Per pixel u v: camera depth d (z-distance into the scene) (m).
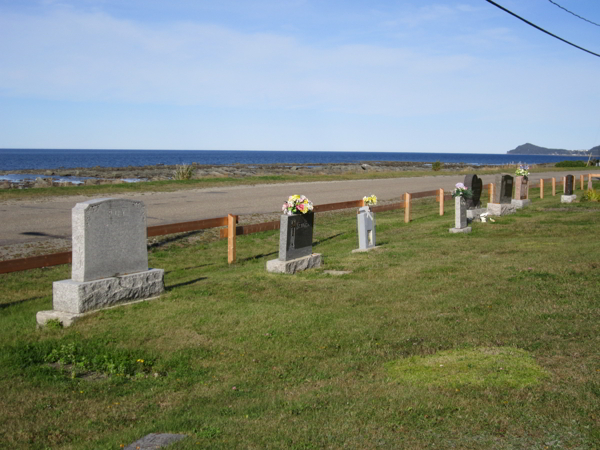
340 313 7.54
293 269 10.48
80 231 7.17
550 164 82.19
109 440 4.02
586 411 4.12
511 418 4.07
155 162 131.62
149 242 14.02
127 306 7.60
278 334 6.67
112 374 5.53
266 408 4.58
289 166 80.88
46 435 4.17
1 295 8.98
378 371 5.39
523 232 15.39
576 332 6.18
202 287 9.05
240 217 18.44
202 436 4.00
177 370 5.62
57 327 6.78
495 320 6.87
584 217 17.86
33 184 33.88
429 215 21.14
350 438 3.88
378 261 11.48
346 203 15.73
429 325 6.82
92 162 127.12
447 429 3.96
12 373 5.43
